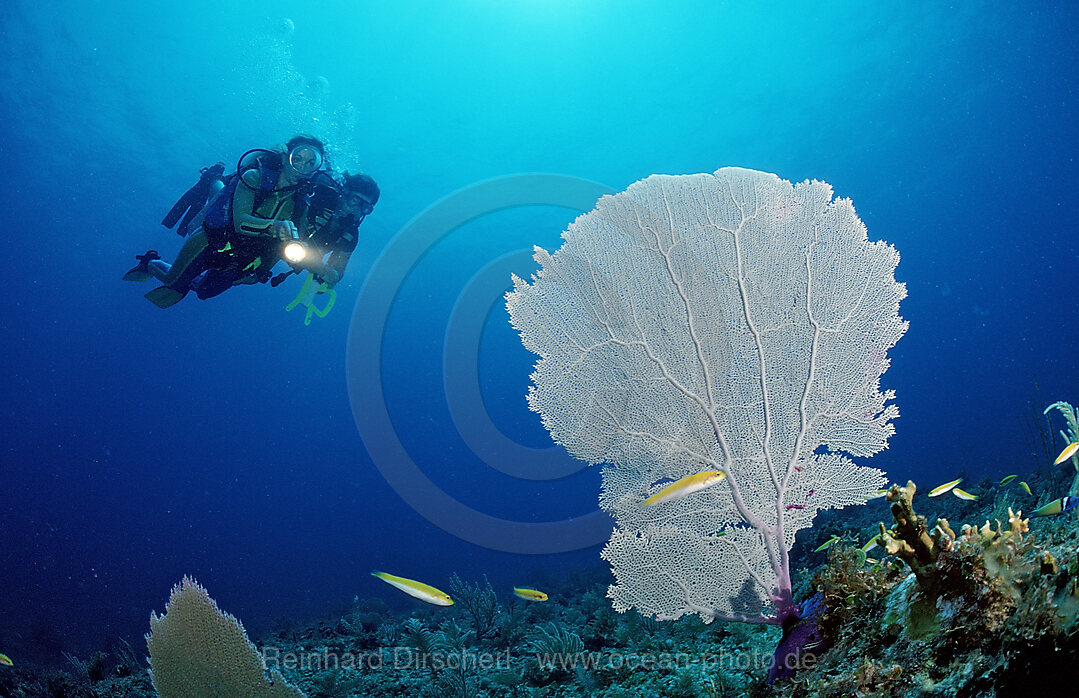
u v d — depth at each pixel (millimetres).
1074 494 2281
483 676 5645
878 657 1959
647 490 3268
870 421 3148
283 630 9859
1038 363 75250
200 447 83562
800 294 3297
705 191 3441
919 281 68875
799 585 3281
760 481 3217
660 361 3340
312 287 7000
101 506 69062
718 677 3764
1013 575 1583
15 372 61281
